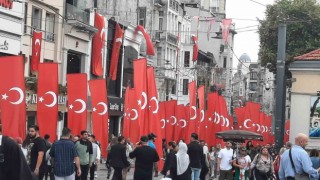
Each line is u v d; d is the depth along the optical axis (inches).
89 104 1540.4
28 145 594.9
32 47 1269.7
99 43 1654.8
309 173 468.8
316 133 1232.8
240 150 866.8
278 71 992.2
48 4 1371.8
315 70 1223.5
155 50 2406.5
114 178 716.0
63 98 1412.4
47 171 703.7
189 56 2800.2
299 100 1245.7
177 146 680.4
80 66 1587.1
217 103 1203.2
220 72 3440.0
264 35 1963.6
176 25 2620.6
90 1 1836.9
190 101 1082.1
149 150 613.3
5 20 1146.0
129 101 877.8
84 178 711.7
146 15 2316.7
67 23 1466.5
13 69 625.6
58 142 547.2
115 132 1850.4
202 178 821.2
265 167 709.3
